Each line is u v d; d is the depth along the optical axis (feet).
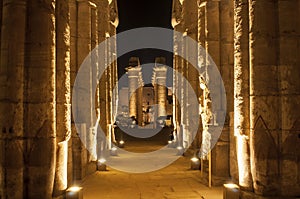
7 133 19.54
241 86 22.81
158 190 29.45
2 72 19.89
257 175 20.98
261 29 21.04
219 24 32.30
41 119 20.35
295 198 20.17
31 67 20.36
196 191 28.86
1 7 20.66
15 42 19.94
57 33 22.76
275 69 20.97
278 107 20.86
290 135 20.38
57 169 21.95
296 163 20.36
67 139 22.79
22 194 19.92
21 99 20.07
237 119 23.00
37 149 20.22
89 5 36.78
